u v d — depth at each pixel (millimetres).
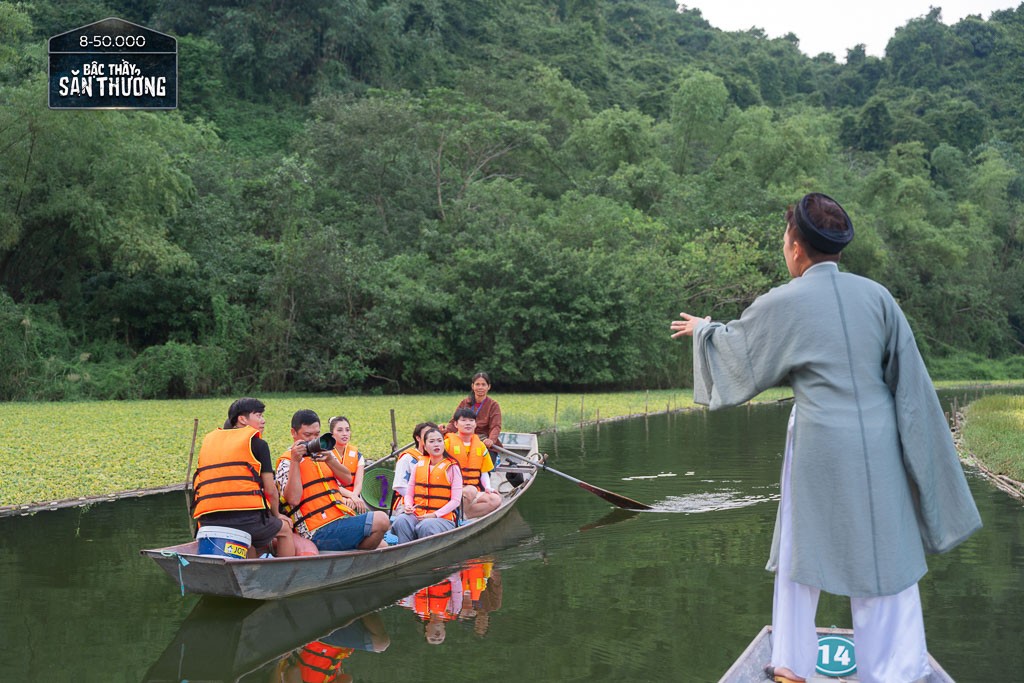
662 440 16719
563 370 31750
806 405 2898
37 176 24891
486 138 38750
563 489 11344
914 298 48219
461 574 7023
